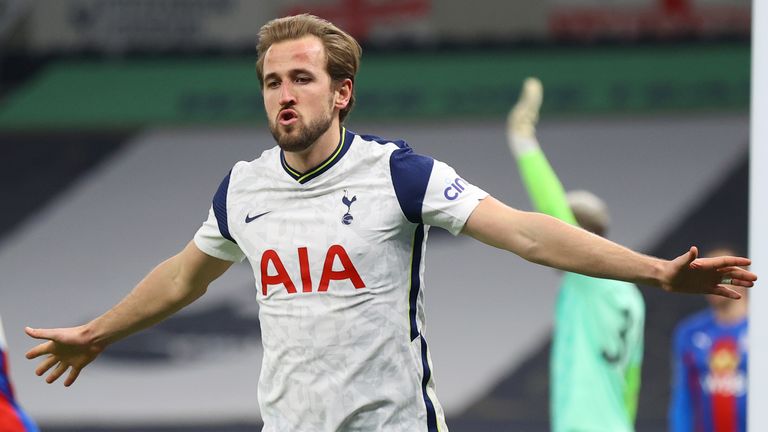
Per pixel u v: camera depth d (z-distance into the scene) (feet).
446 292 191.93
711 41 190.29
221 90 199.11
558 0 191.52
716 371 100.89
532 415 187.11
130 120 200.64
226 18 196.85
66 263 198.49
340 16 193.47
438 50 193.98
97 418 188.44
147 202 200.13
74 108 200.44
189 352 189.67
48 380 48.88
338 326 42.32
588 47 192.54
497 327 190.29
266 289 43.60
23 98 200.34
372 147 43.45
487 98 194.08
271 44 43.42
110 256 198.59
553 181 71.20
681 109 192.03
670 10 189.47
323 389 42.55
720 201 191.42
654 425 183.62
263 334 44.16
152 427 188.44
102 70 199.93
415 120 195.42
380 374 42.47
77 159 201.36
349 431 42.70
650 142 193.26
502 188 194.29
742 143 192.03
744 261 39.55
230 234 45.06
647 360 185.98
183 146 201.16
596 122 194.39
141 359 189.67
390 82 194.49
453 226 42.60
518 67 193.36
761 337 49.34
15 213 200.34
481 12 193.06
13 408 46.11
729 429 100.42
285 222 43.29
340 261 42.37
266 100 43.24
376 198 42.65
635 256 40.40
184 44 198.59
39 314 196.24
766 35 49.42
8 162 201.16
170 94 199.82
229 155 200.54
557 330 72.54
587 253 40.70
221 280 190.90
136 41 199.00
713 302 101.81
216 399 188.55
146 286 47.47
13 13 198.08
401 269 43.04
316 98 42.55
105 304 197.16
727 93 190.80
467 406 188.03
